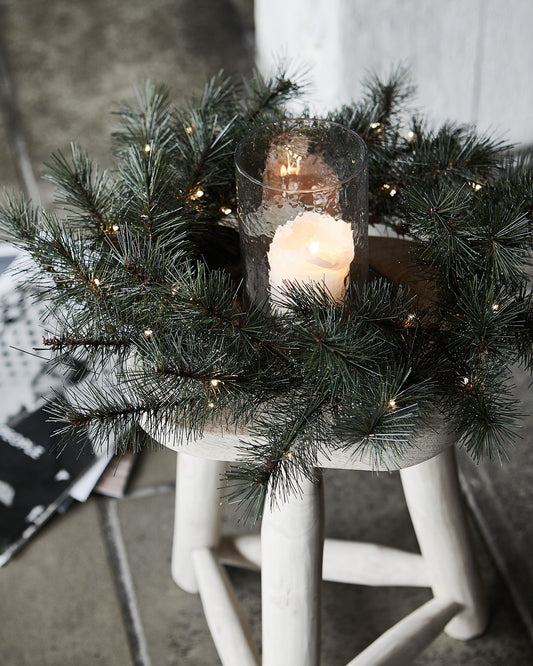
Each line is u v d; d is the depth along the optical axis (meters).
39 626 1.51
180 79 2.60
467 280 1.04
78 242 1.09
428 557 1.38
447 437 1.06
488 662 1.45
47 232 1.05
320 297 0.98
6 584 1.56
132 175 1.05
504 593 1.52
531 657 1.46
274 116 1.18
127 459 1.69
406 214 1.09
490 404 1.02
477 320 0.99
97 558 1.59
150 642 1.49
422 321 1.06
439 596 1.40
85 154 1.13
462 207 1.02
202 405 1.01
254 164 1.08
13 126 2.46
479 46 1.82
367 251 1.09
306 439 0.99
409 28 1.80
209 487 1.39
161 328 1.03
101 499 1.67
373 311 0.99
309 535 1.15
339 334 0.94
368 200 1.15
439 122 1.93
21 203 1.10
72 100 2.54
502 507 1.62
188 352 1.00
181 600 1.54
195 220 1.09
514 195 1.07
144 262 1.00
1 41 2.78
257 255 1.06
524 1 1.77
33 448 1.57
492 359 1.02
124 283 1.01
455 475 1.33
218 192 1.14
